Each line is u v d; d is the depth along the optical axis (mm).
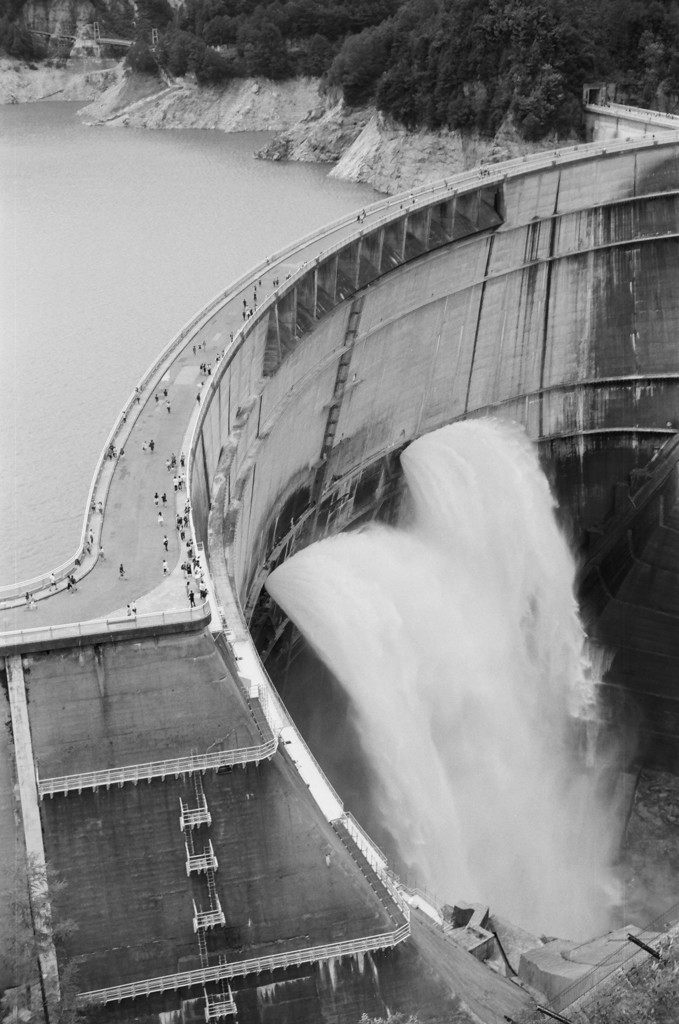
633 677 132875
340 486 130750
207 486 96438
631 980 71688
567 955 80250
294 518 121000
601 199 143625
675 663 131000
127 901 65062
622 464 148875
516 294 145625
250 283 124062
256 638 109438
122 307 163250
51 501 111750
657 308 145875
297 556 117812
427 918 82250
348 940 65125
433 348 141500
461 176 146125
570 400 149250
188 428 94125
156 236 195750
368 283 131500
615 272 145125
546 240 144500
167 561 78875
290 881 66188
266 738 68062
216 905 65438
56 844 65438
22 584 76312
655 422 146750
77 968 63250
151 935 64688
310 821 67500
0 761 66562
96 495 86500
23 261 182750
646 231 143875
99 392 135250
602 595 138000
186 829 66312
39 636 69125
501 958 78938
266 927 65500
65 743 67438
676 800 123812
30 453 120688
